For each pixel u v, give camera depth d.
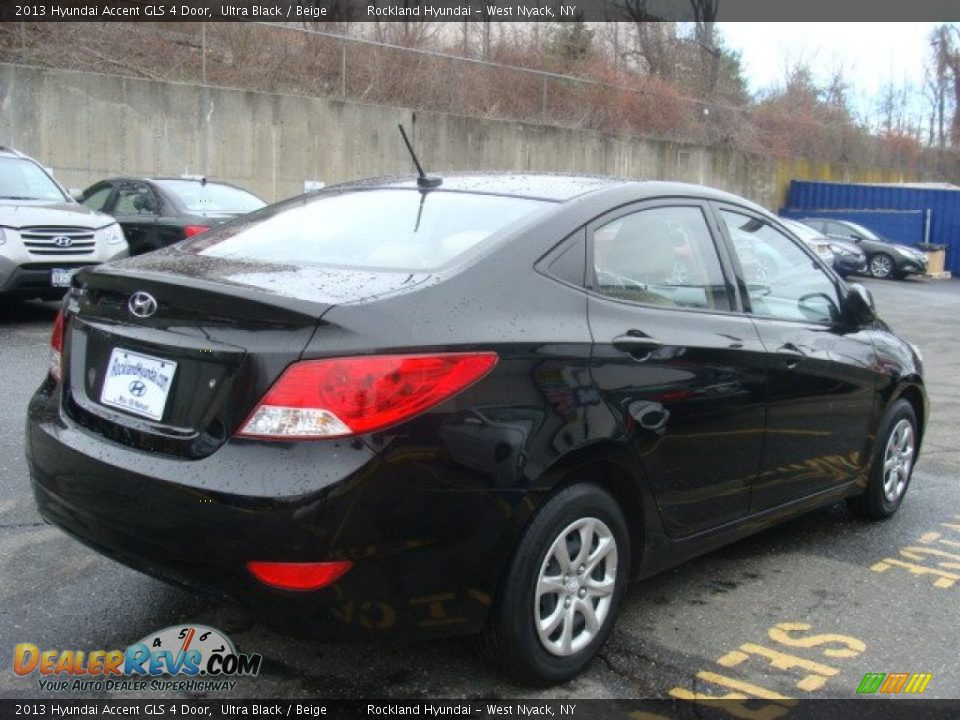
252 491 2.76
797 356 4.31
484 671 3.40
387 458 2.80
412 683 3.31
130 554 3.04
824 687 3.46
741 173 31.98
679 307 3.87
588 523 3.34
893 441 5.33
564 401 3.20
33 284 9.50
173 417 3.00
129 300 3.21
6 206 9.52
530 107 26.97
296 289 3.03
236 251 3.72
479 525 2.98
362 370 2.80
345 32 23.83
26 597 3.83
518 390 3.08
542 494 3.14
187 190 11.77
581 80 28.23
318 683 3.30
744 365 3.98
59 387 3.45
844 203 32.59
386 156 22.02
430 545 2.89
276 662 3.42
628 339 3.48
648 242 3.87
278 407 2.81
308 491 2.73
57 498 3.27
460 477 2.92
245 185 19.66
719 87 36.25
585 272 3.52
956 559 4.84
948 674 3.60
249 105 19.45
